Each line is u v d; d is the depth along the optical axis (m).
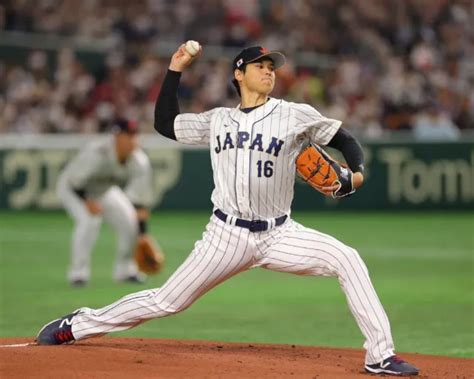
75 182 44.88
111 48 89.31
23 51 88.00
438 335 31.84
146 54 89.56
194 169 80.69
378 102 88.38
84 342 25.11
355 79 90.06
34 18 91.38
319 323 34.41
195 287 22.89
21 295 41.56
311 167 22.22
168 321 34.56
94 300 40.09
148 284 45.59
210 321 34.62
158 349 24.50
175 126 23.44
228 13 96.00
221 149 22.55
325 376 20.92
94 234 45.12
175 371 20.73
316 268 22.47
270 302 39.69
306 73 92.69
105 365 21.00
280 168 22.28
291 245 22.48
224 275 22.83
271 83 22.56
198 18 95.38
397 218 78.06
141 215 43.25
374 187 81.69
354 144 22.28
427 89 89.50
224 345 26.00
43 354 21.75
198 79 88.00
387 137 84.44
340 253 22.09
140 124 84.69
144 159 43.94
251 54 22.42
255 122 22.34
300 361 23.16
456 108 89.50
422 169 80.88
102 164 44.06
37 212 80.25
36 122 85.25
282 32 96.62
